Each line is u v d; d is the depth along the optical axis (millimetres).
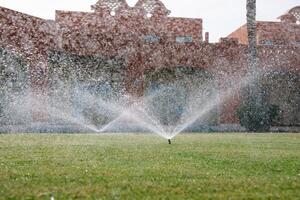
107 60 27500
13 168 6727
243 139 15227
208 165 7453
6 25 23719
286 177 6105
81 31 27312
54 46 26328
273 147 11727
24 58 24484
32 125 22484
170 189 5094
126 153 9352
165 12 29266
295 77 30172
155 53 28281
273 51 30172
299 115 29688
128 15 28266
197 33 29859
